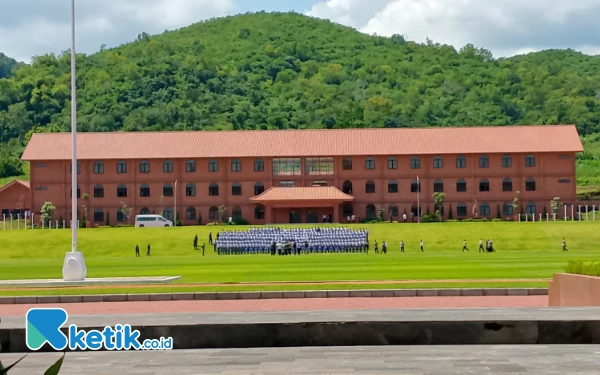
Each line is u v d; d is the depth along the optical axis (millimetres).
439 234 104312
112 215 139750
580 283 32219
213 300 42219
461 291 42594
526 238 100812
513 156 138250
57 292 45594
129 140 143000
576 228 104812
